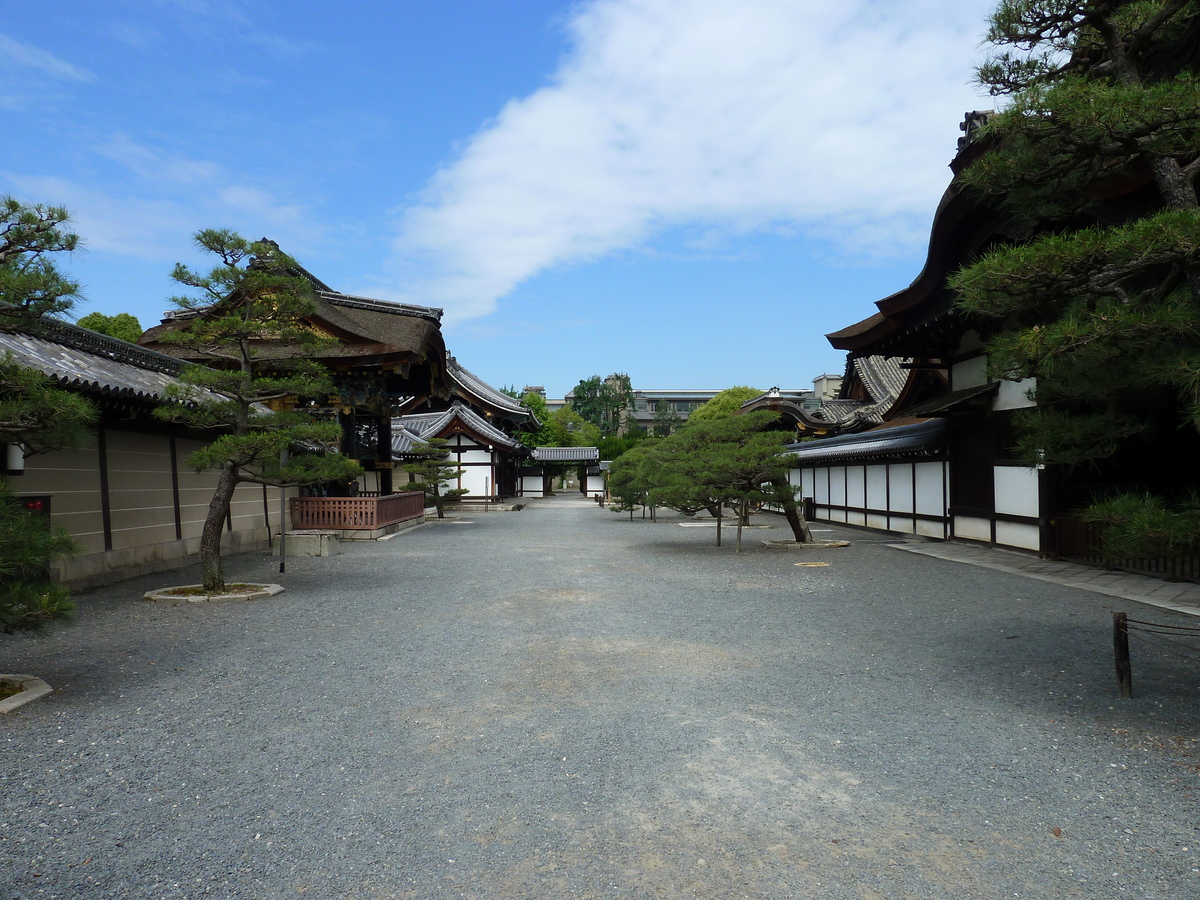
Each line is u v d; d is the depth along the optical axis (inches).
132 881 117.7
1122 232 166.1
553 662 251.6
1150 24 207.5
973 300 199.2
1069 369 218.2
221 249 390.6
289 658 259.3
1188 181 194.5
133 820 138.6
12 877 118.9
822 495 995.9
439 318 931.3
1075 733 179.8
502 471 1768.0
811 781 153.6
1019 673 233.1
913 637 285.7
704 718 193.0
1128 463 474.9
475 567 520.4
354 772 159.9
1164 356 187.9
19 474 381.1
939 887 114.6
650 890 114.0
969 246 492.7
